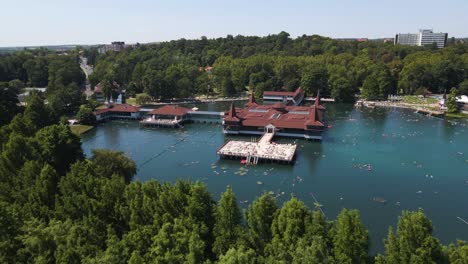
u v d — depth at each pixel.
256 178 114.50
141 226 56.22
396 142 151.75
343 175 116.06
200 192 60.03
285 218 53.09
